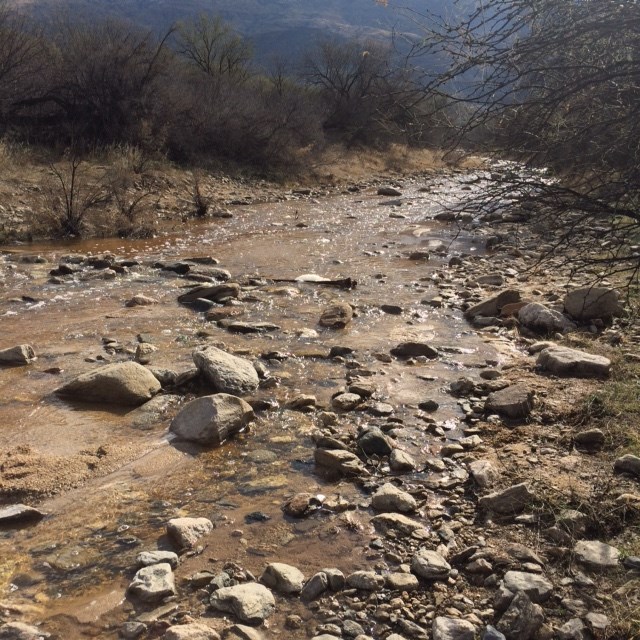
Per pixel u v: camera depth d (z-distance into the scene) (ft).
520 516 11.59
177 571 10.33
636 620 8.91
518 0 11.07
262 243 39.34
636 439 14.05
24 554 10.74
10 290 27.04
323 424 15.60
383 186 71.92
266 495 12.59
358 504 12.25
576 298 22.84
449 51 11.60
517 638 8.73
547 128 12.09
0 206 39.73
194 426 14.71
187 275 30.22
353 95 92.02
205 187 57.62
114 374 16.63
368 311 25.27
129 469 13.46
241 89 81.66
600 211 12.34
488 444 14.47
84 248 36.24
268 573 10.12
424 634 9.01
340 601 9.69
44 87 56.85
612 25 10.92
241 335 22.07
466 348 20.99
